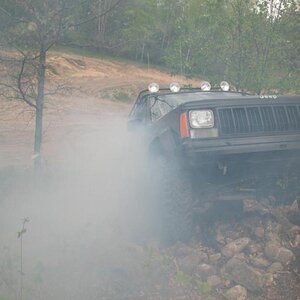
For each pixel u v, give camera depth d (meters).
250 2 9.92
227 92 7.16
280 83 9.70
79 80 34.50
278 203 5.85
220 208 5.91
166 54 11.48
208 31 10.04
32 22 7.66
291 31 10.05
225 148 5.09
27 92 8.03
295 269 4.65
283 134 5.29
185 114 5.23
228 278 4.63
